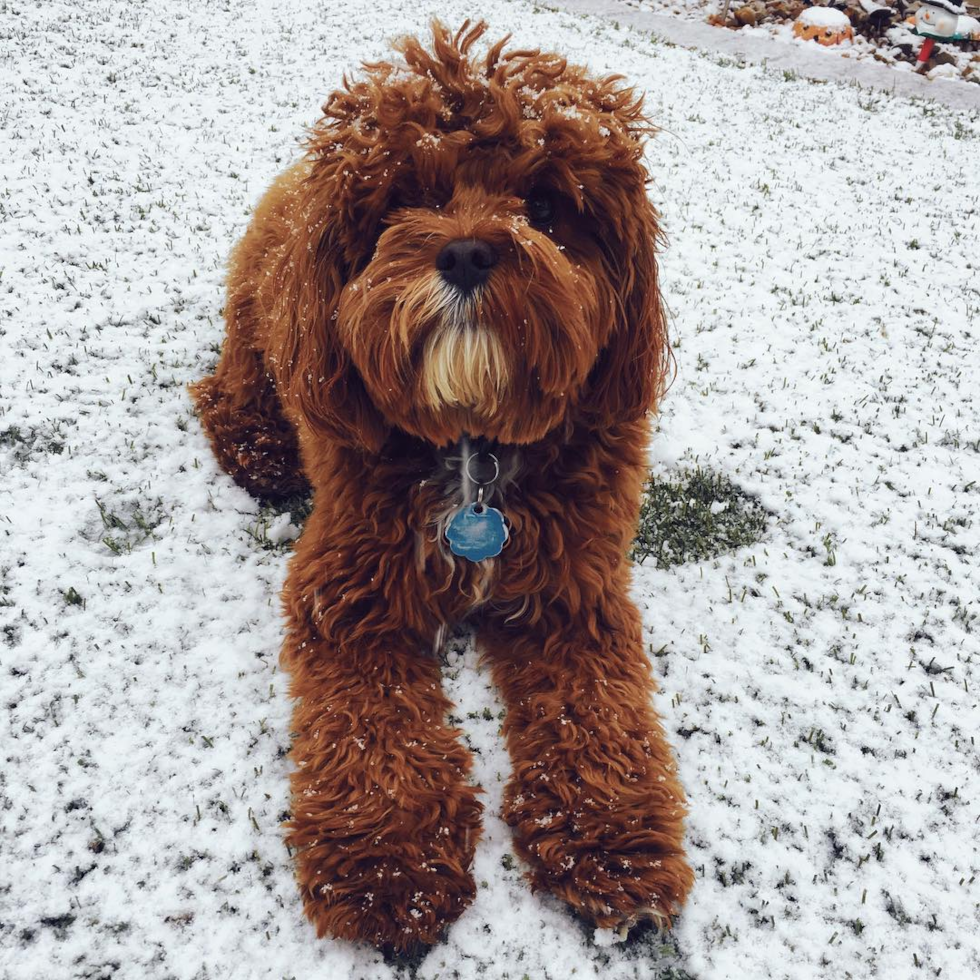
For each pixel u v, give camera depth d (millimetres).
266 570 669
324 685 536
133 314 907
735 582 682
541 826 486
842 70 2133
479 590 557
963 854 521
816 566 698
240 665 599
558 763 506
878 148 1583
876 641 639
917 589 679
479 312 436
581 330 458
